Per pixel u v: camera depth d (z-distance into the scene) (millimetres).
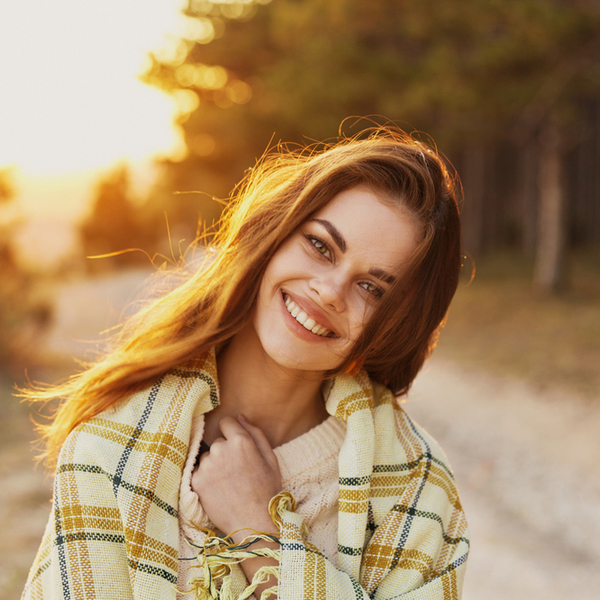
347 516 1060
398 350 1143
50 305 9305
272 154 1245
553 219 12906
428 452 1224
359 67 10945
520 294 13211
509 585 3330
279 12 12445
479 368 8133
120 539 970
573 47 10016
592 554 3596
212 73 17391
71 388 1217
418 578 1069
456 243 1105
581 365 7559
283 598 930
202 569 998
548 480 4578
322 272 1002
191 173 17578
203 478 1036
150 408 1045
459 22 10336
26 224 9398
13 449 5023
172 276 1365
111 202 37344
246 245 1063
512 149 22016
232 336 1155
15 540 3525
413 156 1066
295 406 1159
